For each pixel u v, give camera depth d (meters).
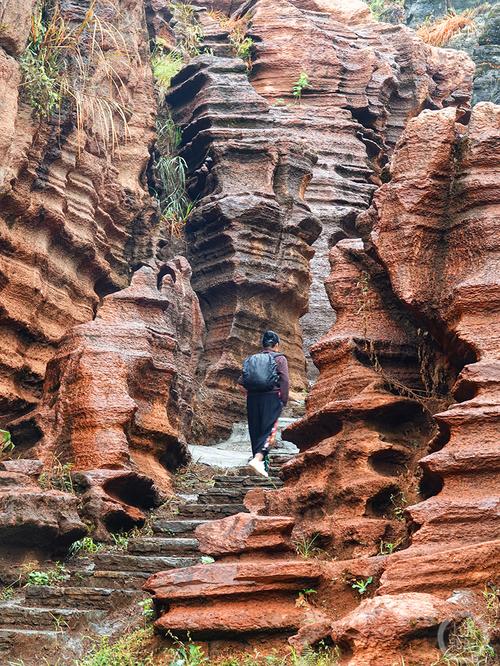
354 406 7.77
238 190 15.68
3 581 7.87
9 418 11.17
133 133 14.61
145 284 11.23
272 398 9.05
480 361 6.89
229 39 19.20
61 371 10.30
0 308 11.09
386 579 6.05
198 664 5.91
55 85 12.33
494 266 7.25
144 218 14.67
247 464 11.21
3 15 11.09
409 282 7.62
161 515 9.60
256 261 15.12
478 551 6.02
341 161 18.19
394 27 20.77
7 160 11.06
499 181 7.55
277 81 18.83
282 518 6.64
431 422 7.86
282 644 6.07
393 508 7.50
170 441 10.76
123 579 7.79
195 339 14.15
